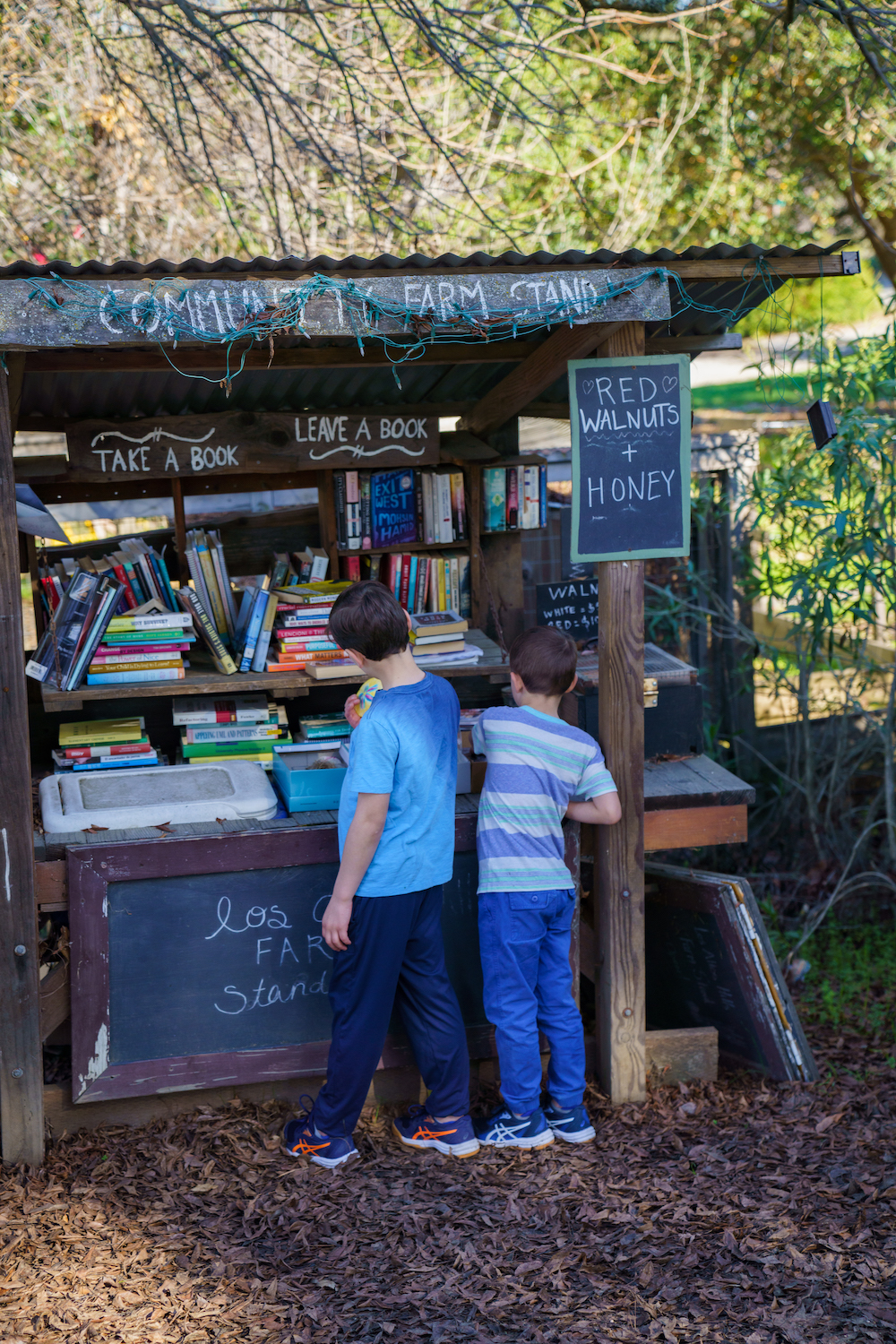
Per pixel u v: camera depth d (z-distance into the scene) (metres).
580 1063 3.48
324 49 7.38
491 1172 3.31
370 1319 2.68
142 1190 3.17
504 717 3.37
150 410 4.19
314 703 4.42
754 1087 3.88
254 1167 3.28
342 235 7.79
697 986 4.12
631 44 9.08
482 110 7.69
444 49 6.53
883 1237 2.97
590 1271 2.86
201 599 3.98
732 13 8.10
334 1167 3.30
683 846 3.80
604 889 3.62
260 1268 2.86
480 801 3.39
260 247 7.70
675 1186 3.23
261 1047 3.45
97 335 2.85
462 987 3.62
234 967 3.40
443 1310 2.71
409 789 3.11
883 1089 3.90
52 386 3.78
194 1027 3.40
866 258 10.85
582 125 9.16
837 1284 2.79
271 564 4.54
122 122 7.50
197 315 2.90
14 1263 2.87
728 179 9.99
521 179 8.92
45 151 7.58
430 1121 3.41
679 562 6.13
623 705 3.52
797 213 10.66
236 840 3.34
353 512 4.32
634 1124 3.59
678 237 9.59
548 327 3.58
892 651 5.98
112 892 3.27
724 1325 2.65
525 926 3.32
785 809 6.01
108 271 2.85
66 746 3.82
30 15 6.89
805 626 5.56
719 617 6.21
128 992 3.33
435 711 3.17
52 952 3.44
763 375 5.25
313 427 4.18
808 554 5.75
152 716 4.31
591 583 4.74
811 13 5.81
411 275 3.03
